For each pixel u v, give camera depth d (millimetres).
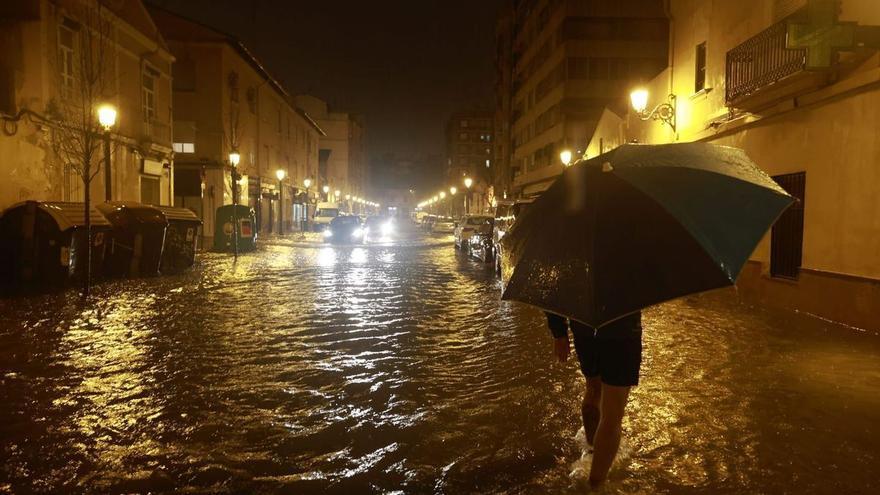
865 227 9320
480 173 109375
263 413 5371
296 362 7223
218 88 34844
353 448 4562
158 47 24828
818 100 10344
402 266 21000
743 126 13070
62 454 4441
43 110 17297
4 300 12195
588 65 42281
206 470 4172
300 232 52062
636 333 3688
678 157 3523
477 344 8281
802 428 4949
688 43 16328
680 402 5613
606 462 3736
